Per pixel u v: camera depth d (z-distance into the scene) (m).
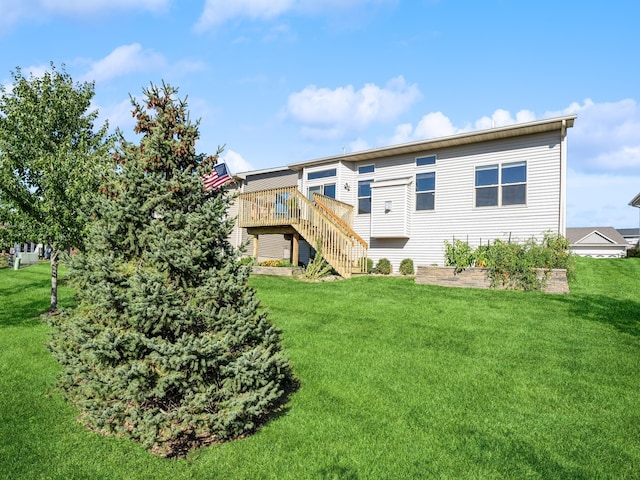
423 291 11.29
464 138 14.60
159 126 4.69
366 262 16.03
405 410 4.80
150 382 3.96
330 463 3.78
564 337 7.28
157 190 4.54
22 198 9.41
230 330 4.29
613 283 12.37
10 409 4.88
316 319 8.64
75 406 4.81
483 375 5.75
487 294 10.79
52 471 3.64
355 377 5.72
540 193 13.68
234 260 4.71
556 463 3.77
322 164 18.95
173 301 4.04
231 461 3.81
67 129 10.09
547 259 11.52
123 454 3.92
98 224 4.54
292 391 5.32
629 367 5.96
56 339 4.80
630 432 4.29
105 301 3.96
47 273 18.59
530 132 13.75
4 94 9.47
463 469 3.69
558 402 4.96
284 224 16.36
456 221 15.34
